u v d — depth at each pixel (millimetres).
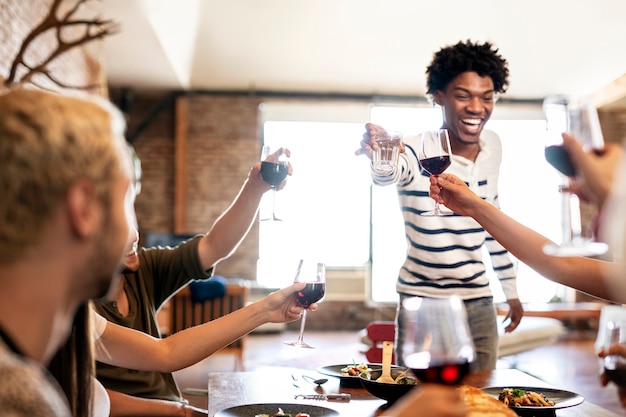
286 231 10789
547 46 9531
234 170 10734
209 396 2295
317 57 10047
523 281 10766
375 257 10898
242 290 6406
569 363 7906
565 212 1426
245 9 9133
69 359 1386
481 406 1474
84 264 960
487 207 1977
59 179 907
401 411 881
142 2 7020
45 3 6121
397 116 10797
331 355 8297
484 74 3068
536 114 10836
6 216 897
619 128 10398
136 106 10703
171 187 10758
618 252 1040
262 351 8633
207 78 10461
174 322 6355
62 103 953
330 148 10875
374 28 9461
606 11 8852
